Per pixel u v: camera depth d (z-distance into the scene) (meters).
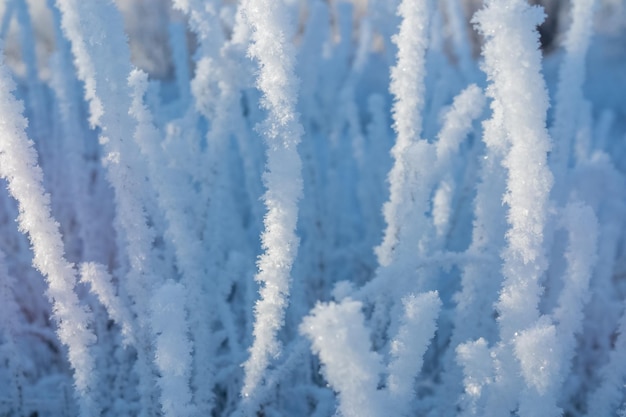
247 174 0.87
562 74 0.83
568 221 0.72
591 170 0.89
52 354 0.86
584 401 0.84
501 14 0.64
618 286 0.93
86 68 0.81
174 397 0.67
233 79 0.82
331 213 1.01
